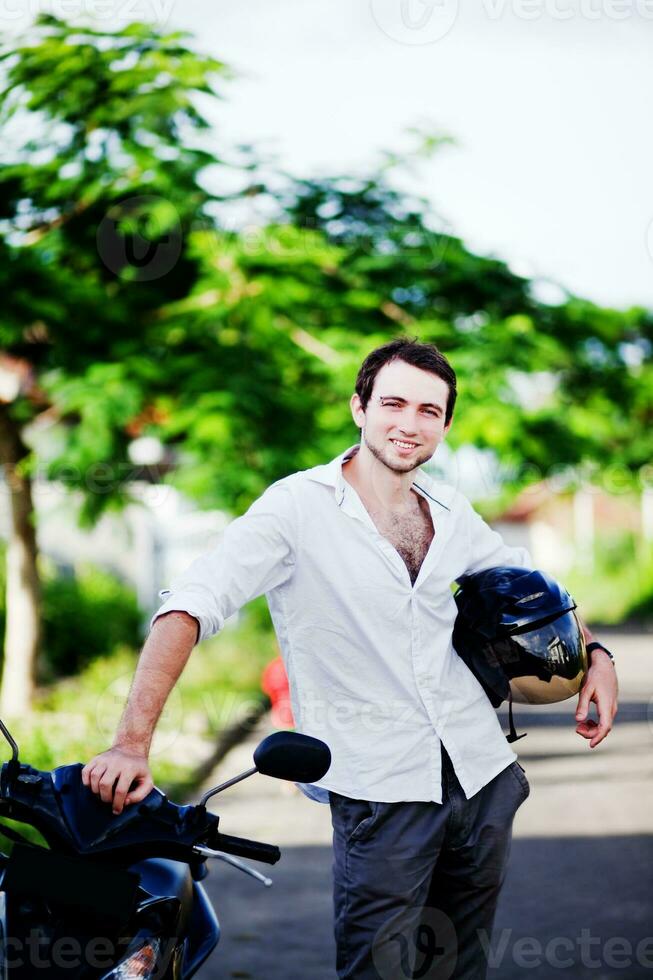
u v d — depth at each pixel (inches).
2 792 107.3
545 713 607.8
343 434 436.8
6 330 395.2
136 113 374.0
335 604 128.7
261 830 343.0
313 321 445.1
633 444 492.4
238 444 410.3
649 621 1691.7
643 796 384.2
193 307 427.8
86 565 840.3
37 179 395.5
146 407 426.0
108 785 108.1
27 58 368.8
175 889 120.6
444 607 132.2
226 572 124.1
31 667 538.0
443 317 463.2
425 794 128.3
